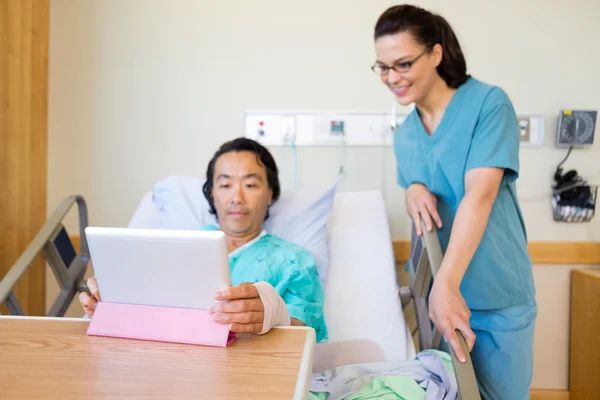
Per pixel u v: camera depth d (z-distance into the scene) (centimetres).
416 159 152
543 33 212
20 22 189
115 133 221
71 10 217
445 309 114
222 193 154
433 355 136
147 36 218
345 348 163
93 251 94
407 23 132
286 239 175
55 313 163
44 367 80
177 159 222
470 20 213
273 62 218
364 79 217
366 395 121
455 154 140
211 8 217
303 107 219
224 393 72
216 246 87
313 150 220
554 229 216
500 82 214
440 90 143
